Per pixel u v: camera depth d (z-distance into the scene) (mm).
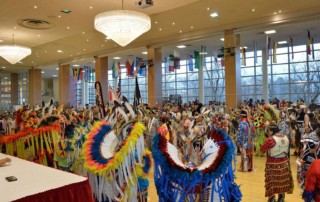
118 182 2453
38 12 9461
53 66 22344
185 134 2805
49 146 3957
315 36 13391
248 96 17234
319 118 5246
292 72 15766
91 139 2662
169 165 2158
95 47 16188
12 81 28047
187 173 2092
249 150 6141
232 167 2270
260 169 6316
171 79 20453
